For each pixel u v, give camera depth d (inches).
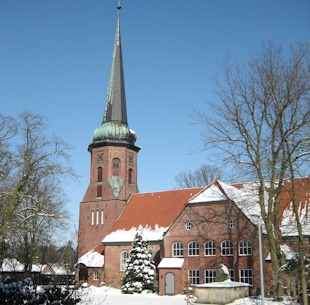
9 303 670.5
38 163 1680.6
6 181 1664.6
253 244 1919.3
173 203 2564.0
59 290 743.7
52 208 1770.4
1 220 1579.7
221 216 2066.9
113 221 2719.0
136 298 1850.4
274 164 1480.1
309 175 1489.9
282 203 1952.5
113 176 2837.1
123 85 3075.8
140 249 2224.4
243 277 1934.1
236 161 1526.8
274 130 1455.5
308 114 1378.0
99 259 2603.3
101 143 2886.3
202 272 2063.2
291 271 1250.6
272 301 1395.2
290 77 1401.3
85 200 2871.6
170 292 2054.6
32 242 1595.7
